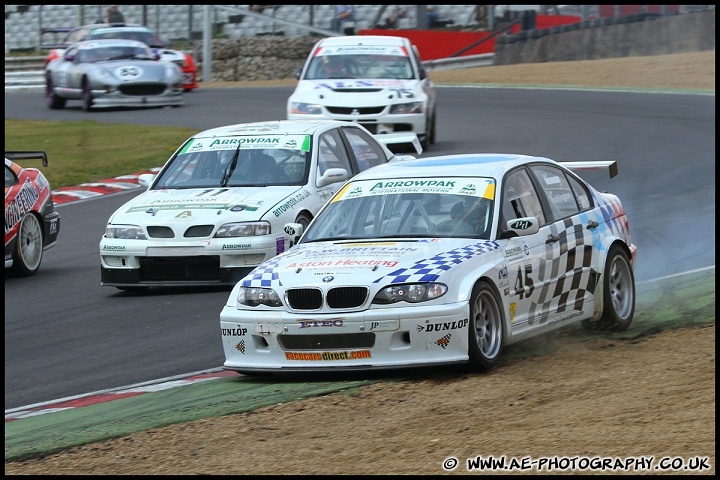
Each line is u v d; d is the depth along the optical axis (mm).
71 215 52000
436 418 20234
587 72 108438
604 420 19156
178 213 35125
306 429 20219
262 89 109750
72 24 158500
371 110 59062
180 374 25703
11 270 39688
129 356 27766
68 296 35969
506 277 24484
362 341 23172
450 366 23797
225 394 23438
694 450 17109
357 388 23000
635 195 48625
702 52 114125
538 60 130000
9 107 102875
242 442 19688
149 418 21797
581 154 59656
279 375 25000
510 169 26984
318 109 59031
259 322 23922
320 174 37781
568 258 26625
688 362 22781
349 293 23328
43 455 19750
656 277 34281
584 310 27094
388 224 26016
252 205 35062
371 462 17953
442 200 26172
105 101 91062
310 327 23391
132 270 35062
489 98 93312
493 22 147375
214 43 149625
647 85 97500
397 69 62969
